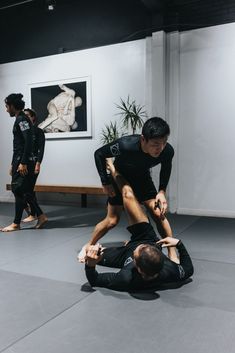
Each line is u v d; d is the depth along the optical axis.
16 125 3.52
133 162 2.27
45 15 5.68
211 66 4.42
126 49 4.99
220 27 4.34
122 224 4.02
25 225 3.99
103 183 2.34
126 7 5.02
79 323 1.68
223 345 1.48
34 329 1.62
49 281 2.24
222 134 4.41
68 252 2.89
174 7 4.66
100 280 2.05
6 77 6.04
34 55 5.84
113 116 5.16
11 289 2.11
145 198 2.44
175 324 1.66
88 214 4.71
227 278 2.27
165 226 2.37
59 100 5.56
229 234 3.51
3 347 1.47
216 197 4.50
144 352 1.42
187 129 4.61
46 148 5.76
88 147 5.40
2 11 6.04
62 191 5.25
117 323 1.67
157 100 4.66
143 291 2.05
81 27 5.40
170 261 2.09
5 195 6.20
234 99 4.31
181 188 4.71
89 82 5.28
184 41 4.57
